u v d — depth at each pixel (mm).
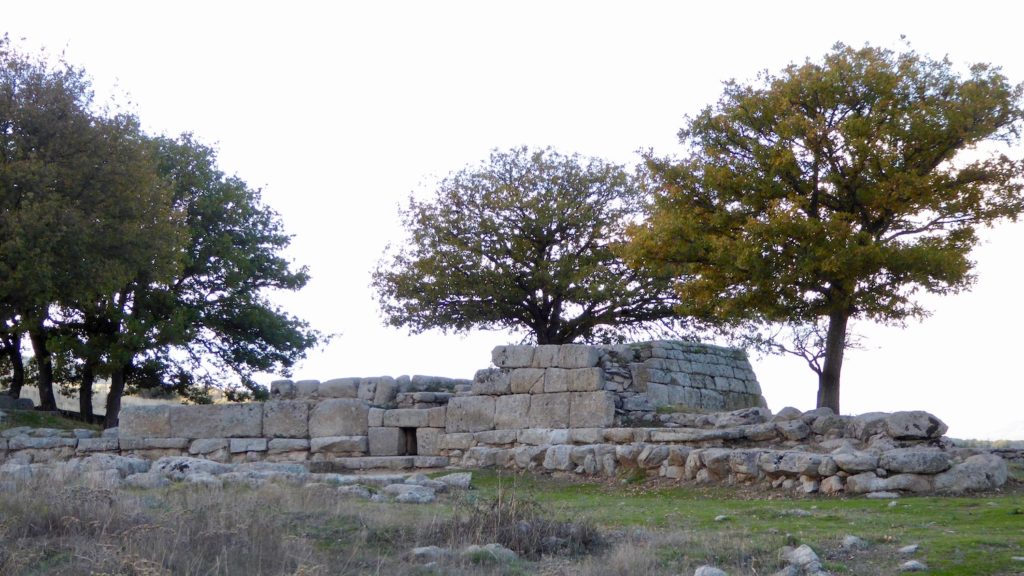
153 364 35875
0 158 27438
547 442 21781
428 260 38375
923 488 14984
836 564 10000
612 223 38500
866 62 23188
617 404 22172
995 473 15102
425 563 10328
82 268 28312
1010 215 22188
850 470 15500
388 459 22953
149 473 17016
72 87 29016
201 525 11023
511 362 23094
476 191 39219
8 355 37812
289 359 38844
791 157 22656
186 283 37125
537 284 37812
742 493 16422
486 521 11734
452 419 23422
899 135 22141
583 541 11508
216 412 25453
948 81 23094
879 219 23125
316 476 17719
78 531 10914
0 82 27891
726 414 20875
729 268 23750
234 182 38594
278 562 9852
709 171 23969
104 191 29109
